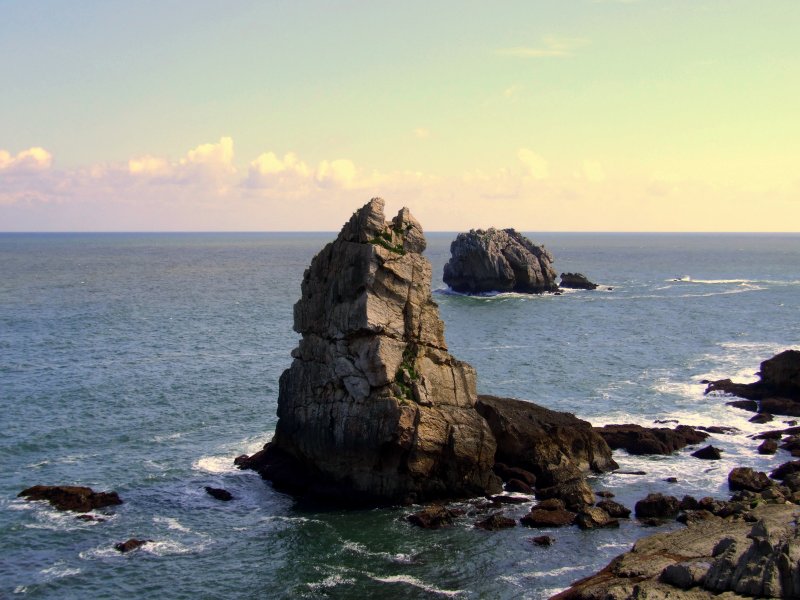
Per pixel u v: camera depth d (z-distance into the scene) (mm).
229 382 90438
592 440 62938
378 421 55844
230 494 57594
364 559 47906
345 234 61875
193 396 83938
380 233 60250
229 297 183000
